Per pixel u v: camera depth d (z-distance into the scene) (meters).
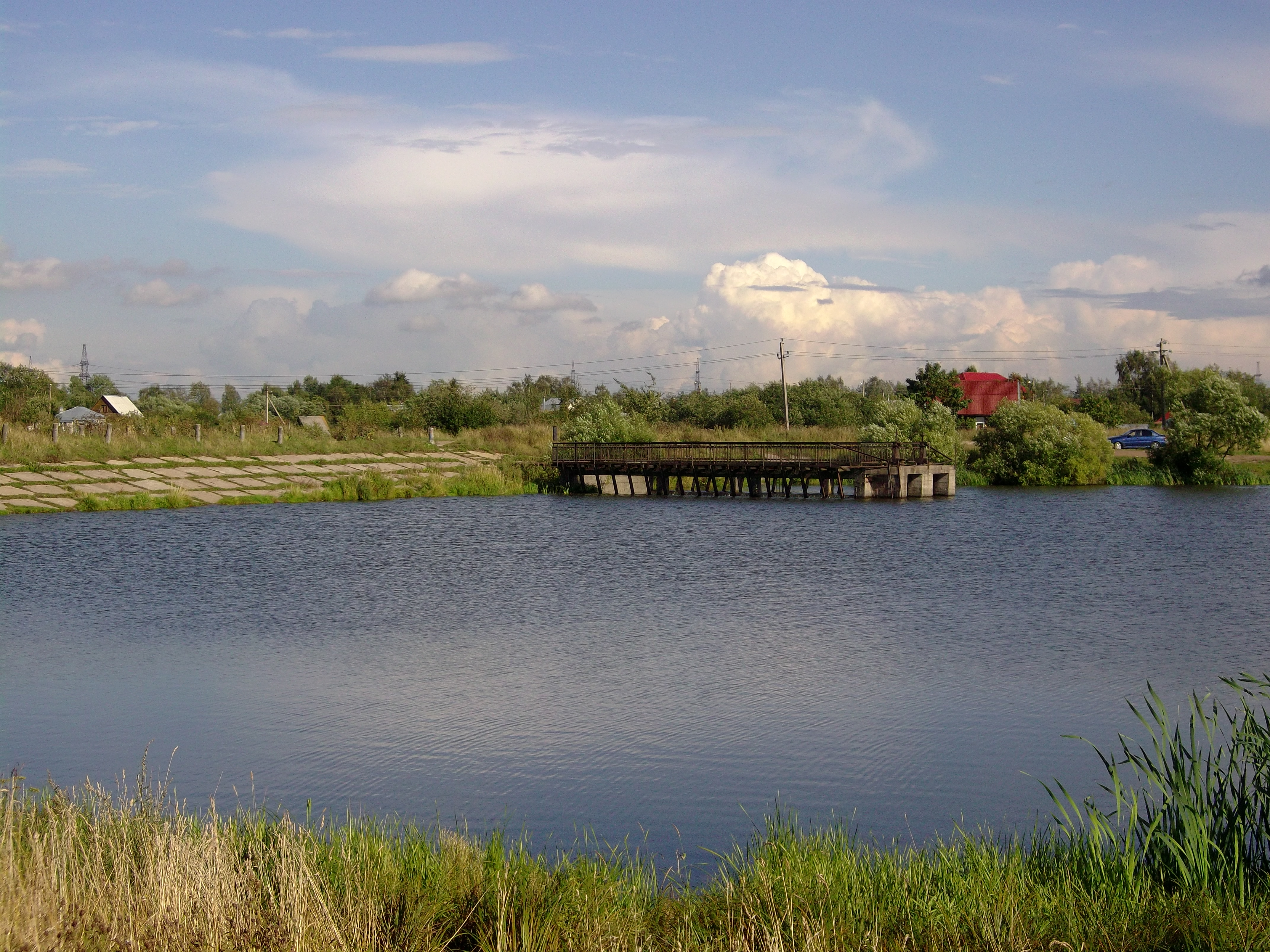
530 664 15.41
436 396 71.69
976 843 7.85
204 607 20.02
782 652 16.16
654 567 25.50
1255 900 6.50
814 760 11.02
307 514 36.97
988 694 13.65
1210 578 23.53
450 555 27.33
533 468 49.12
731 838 8.90
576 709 12.95
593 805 9.73
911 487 45.25
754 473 45.22
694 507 41.22
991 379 109.06
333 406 108.38
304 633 17.67
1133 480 51.66
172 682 14.32
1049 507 40.44
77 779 10.40
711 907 6.66
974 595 21.38
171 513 36.44
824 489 44.97
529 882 6.79
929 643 16.81
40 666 15.24
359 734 11.95
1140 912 6.27
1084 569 24.98
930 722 12.40
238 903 5.94
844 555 27.66
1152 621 18.58
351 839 7.61
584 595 21.47
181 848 6.39
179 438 47.69
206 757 11.18
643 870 7.83
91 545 28.16
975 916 6.26
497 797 9.95
